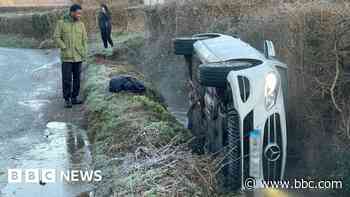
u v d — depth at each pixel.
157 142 6.56
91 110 9.01
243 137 5.35
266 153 5.38
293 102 6.48
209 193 5.29
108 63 14.43
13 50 26.25
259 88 5.32
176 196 5.00
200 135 7.17
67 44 10.12
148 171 5.59
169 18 14.09
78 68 10.29
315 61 6.20
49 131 8.50
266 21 8.00
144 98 8.76
